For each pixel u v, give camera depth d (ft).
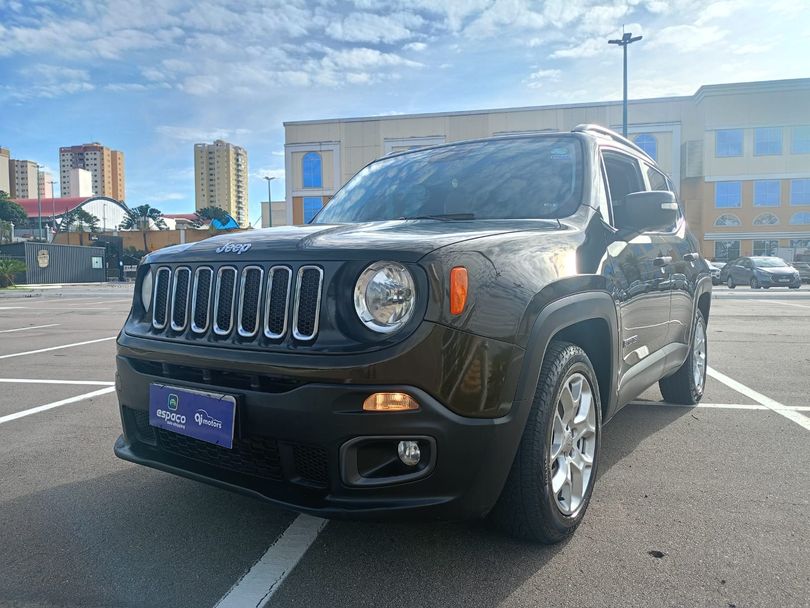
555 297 8.17
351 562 8.26
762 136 140.05
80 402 17.81
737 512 9.72
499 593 7.48
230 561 8.38
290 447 7.43
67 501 10.47
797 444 13.12
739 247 142.61
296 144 150.10
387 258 7.07
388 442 7.02
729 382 19.60
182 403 8.17
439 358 6.86
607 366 9.93
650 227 10.26
